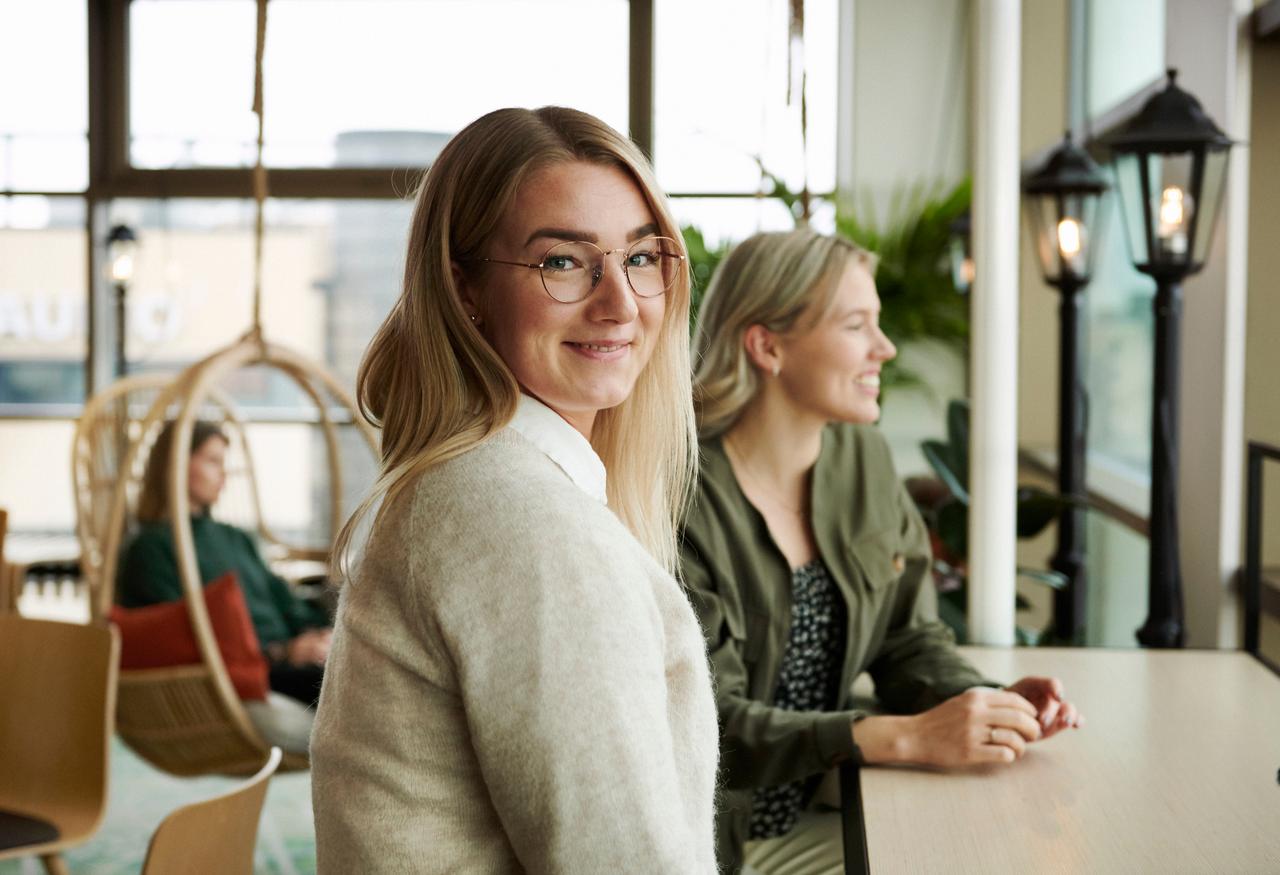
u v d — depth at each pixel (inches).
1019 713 58.4
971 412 86.7
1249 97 107.0
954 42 222.2
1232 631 109.3
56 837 91.6
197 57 266.2
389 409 40.6
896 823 51.7
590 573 35.0
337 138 265.7
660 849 34.3
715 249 217.3
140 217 268.7
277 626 169.0
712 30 253.0
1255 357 108.3
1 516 171.8
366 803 35.8
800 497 72.1
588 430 42.6
